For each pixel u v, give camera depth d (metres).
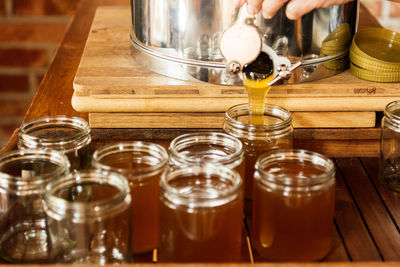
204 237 0.70
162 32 0.93
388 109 0.86
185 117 0.94
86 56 1.03
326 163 0.74
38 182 0.72
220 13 0.88
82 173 0.71
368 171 0.92
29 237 0.73
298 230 0.73
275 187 0.72
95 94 0.92
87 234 0.68
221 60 0.91
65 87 1.09
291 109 0.94
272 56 0.85
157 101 0.93
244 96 0.92
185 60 0.92
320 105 0.93
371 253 0.76
